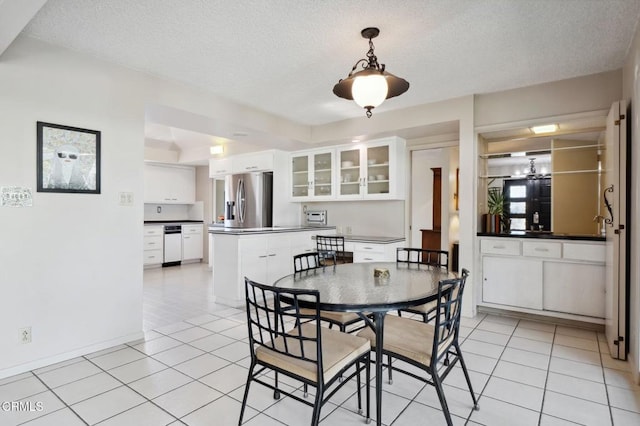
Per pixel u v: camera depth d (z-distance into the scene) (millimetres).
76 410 1914
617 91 2984
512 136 4035
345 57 2727
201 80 3188
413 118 3951
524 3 2016
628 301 2553
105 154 2750
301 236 4727
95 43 2496
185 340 2961
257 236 4141
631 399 2033
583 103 3117
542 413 1896
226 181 6129
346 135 4508
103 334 2744
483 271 3664
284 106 3951
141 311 2977
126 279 2877
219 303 4133
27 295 2377
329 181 5176
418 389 2170
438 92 3504
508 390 2143
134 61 2789
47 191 2455
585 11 2102
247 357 2619
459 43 2498
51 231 2479
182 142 6492
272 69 2951
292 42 2486
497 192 4320
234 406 1967
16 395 2066
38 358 2416
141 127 2971
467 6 2045
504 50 2611
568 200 3990
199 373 2355
